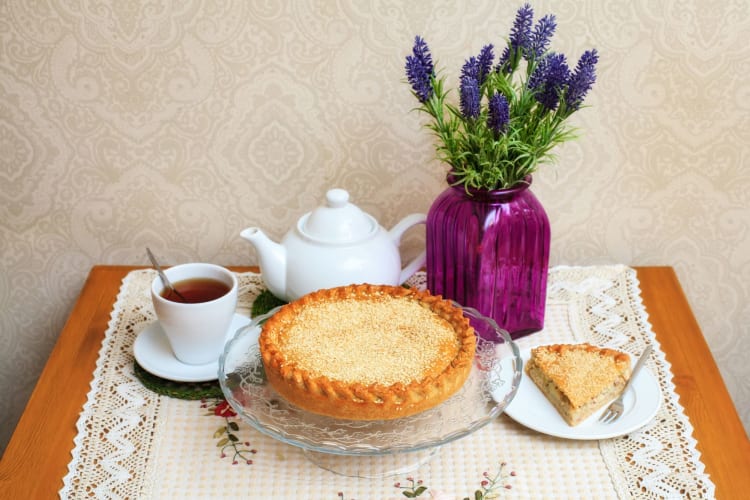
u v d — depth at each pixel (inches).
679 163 55.5
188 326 43.9
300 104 53.9
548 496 38.9
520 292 48.6
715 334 62.2
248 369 43.6
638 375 45.3
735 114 53.8
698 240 58.3
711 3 50.5
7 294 60.9
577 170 55.9
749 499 38.5
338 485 39.7
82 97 53.5
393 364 40.2
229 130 54.7
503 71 45.1
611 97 53.4
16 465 40.4
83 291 54.9
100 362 47.6
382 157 55.6
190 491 39.2
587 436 41.0
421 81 43.1
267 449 41.9
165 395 45.3
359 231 48.0
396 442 37.7
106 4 50.6
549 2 50.6
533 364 45.3
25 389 65.1
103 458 40.9
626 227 58.0
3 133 54.7
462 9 50.9
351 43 52.0
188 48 52.1
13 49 52.0
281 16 51.2
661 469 40.1
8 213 57.6
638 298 53.6
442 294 49.8
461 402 40.9
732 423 43.3
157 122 54.4
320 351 41.1
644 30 51.3
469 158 45.2
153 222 58.0
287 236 49.2
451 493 39.2
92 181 56.5
